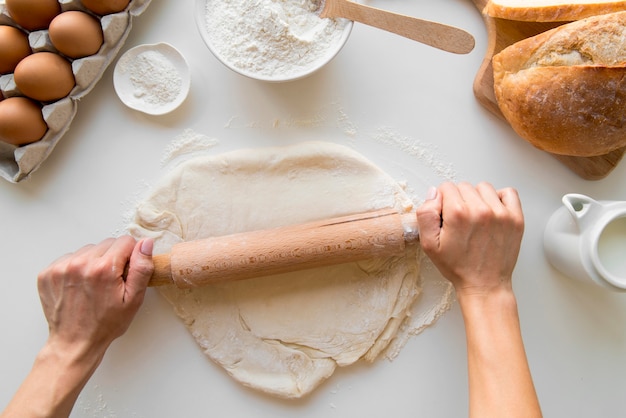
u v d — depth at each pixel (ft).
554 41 3.02
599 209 3.07
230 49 3.21
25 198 3.58
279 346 3.46
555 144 3.17
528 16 3.11
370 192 3.45
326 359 3.46
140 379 3.56
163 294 3.45
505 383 2.78
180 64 3.46
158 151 3.58
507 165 3.60
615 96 2.92
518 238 3.05
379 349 3.48
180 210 3.47
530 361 3.60
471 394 2.88
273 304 3.47
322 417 3.56
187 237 3.47
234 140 3.58
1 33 3.17
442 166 3.59
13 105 3.19
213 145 3.58
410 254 3.44
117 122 3.57
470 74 3.57
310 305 3.46
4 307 3.58
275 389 3.44
